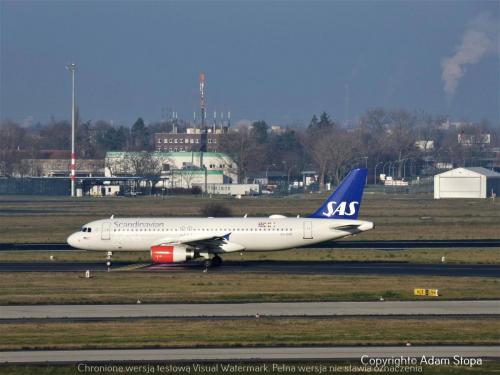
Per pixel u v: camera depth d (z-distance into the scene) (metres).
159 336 181.50
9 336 182.38
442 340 176.88
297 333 184.00
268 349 170.25
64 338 180.00
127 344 174.25
